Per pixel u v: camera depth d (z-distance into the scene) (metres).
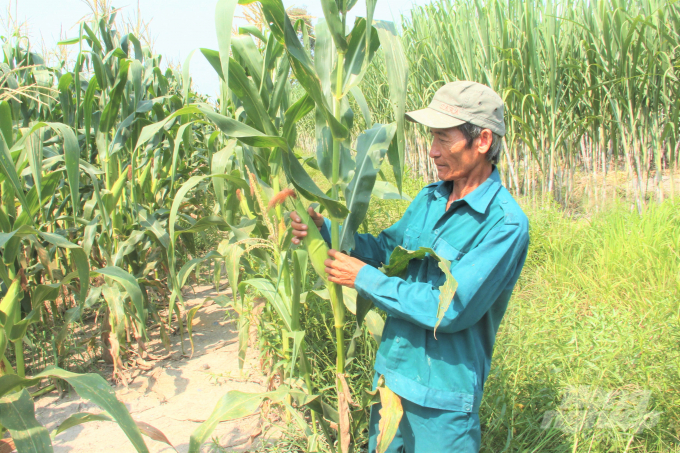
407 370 1.59
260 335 2.79
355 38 1.56
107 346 3.44
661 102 5.19
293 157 1.49
